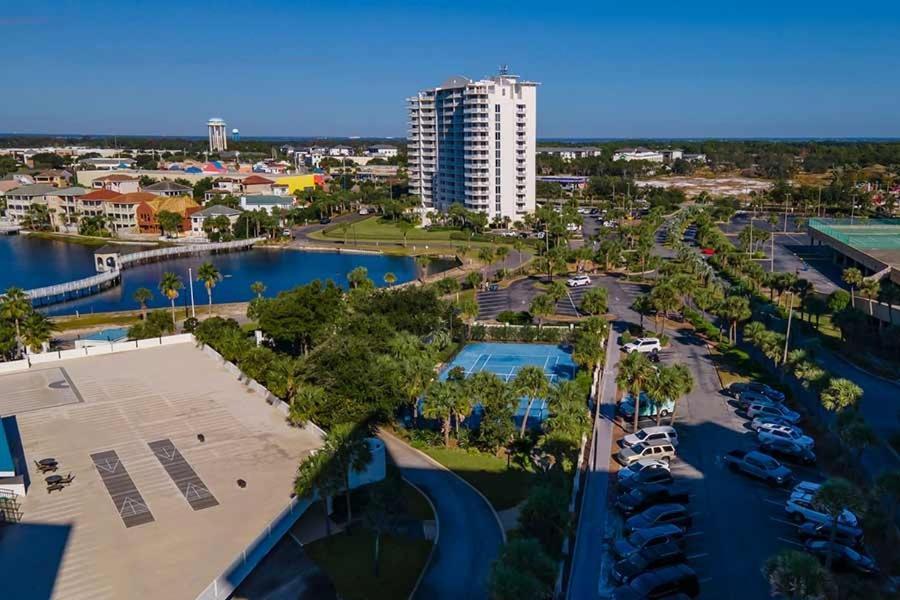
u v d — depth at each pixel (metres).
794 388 83.06
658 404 69.94
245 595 45.47
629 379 70.00
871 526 49.69
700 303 114.69
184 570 44.09
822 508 45.56
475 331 112.69
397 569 48.94
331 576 47.94
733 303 101.94
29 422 67.62
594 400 81.19
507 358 101.81
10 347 93.81
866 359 96.00
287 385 74.06
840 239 167.75
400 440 72.50
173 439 63.69
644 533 50.31
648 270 167.38
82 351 89.19
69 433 65.00
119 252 190.38
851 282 127.62
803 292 118.38
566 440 61.56
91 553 45.91
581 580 47.66
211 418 68.62
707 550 50.78
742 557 49.81
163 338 95.44
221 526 49.12
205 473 57.03
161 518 50.16
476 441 71.06
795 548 50.88
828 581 37.75
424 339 103.25
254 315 108.75
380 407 71.12
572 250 183.12
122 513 50.84
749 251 183.25
